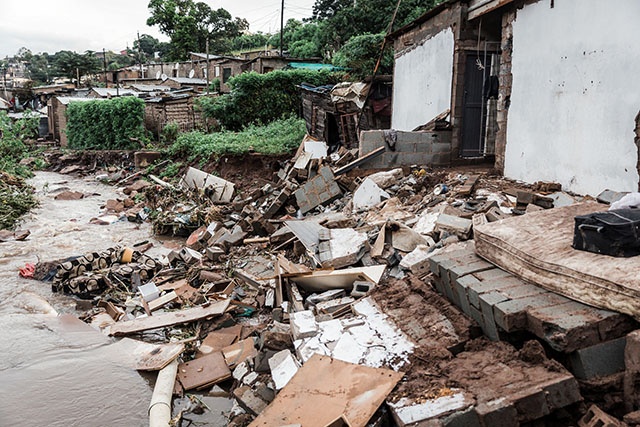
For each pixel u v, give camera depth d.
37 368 6.43
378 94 18.16
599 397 3.57
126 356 6.70
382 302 5.59
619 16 7.55
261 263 9.95
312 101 21.36
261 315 7.88
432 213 8.76
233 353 6.54
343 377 4.15
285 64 30.56
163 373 6.16
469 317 4.67
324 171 12.35
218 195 16.41
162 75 44.44
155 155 23.14
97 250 12.69
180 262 10.78
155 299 8.48
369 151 12.41
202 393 5.97
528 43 9.77
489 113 12.80
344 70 25.03
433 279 5.48
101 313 8.33
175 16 50.25
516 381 3.59
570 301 4.03
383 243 7.91
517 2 10.09
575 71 8.51
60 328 7.67
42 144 34.25
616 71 7.66
